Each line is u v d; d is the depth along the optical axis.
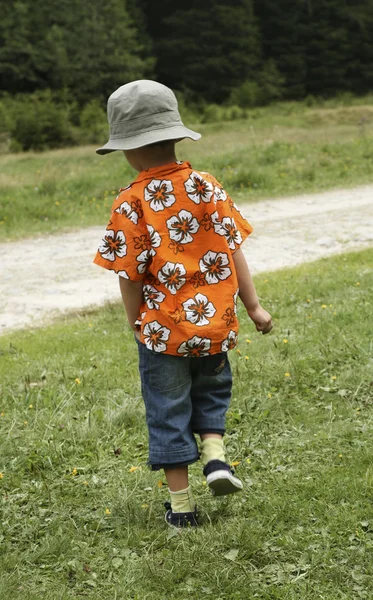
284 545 2.78
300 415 3.98
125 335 5.98
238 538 2.82
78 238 11.11
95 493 3.33
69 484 3.43
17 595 2.57
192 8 54.28
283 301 6.52
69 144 33.47
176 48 53.56
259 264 9.05
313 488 3.16
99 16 47.00
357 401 4.16
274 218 11.72
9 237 11.34
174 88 54.19
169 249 2.75
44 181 14.57
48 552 2.84
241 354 5.02
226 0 54.44
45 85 45.72
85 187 14.52
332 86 58.53
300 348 5.03
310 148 17.83
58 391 4.70
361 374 4.45
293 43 58.00
